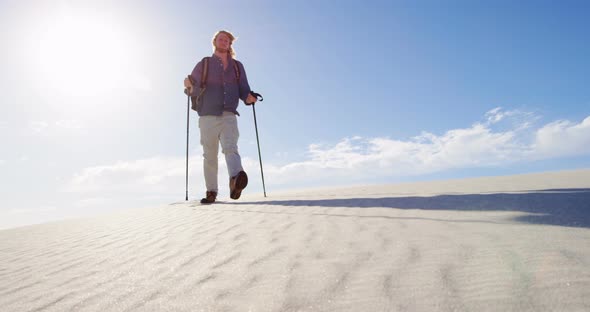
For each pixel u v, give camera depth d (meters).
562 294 0.96
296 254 1.64
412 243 1.60
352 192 4.34
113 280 1.57
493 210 2.15
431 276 1.19
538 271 1.13
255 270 1.48
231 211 3.34
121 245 2.32
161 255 1.92
